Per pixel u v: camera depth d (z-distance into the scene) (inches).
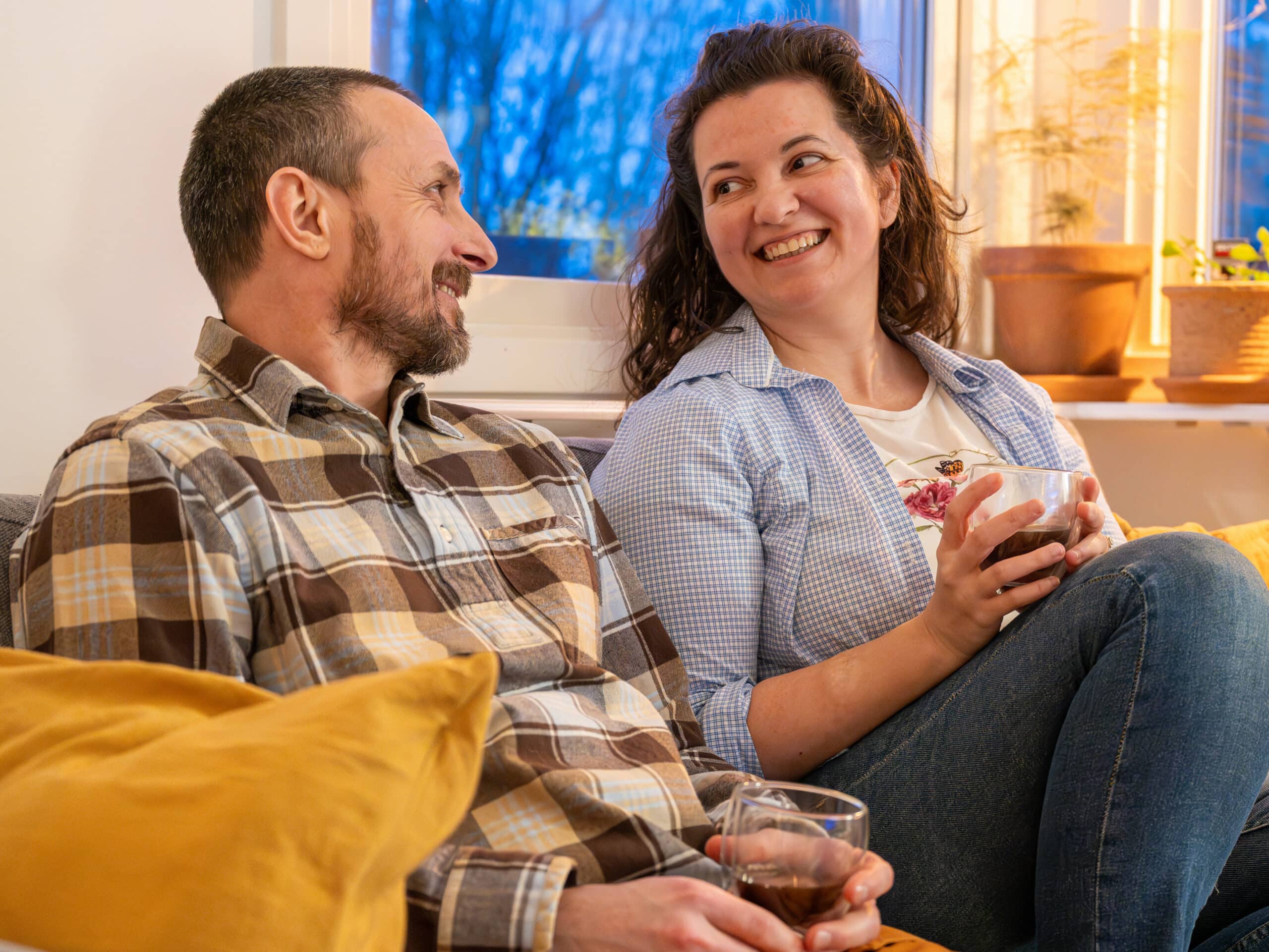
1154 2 98.0
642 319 66.6
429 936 30.3
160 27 57.2
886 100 60.1
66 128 54.8
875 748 44.1
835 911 30.4
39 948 20.8
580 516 46.7
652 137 75.5
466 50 75.2
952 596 42.7
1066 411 86.1
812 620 49.8
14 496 42.3
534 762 36.2
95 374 56.2
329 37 63.5
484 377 73.1
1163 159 99.6
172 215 58.0
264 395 40.4
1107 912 36.4
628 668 45.4
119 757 23.7
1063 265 87.1
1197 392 87.4
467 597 40.6
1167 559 39.1
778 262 56.1
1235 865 47.0
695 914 30.3
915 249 64.3
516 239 78.2
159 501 34.8
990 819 41.5
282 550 36.1
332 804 22.4
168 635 33.6
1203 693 37.0
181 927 20.7
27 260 54.1
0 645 37.0
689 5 83.5
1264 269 99.7
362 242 42.9
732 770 43.0
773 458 51.5
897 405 58.4
